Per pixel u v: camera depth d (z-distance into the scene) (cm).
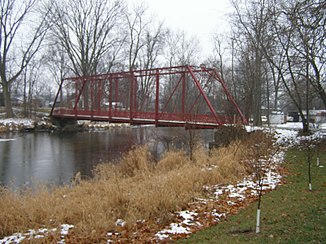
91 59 4294
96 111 3259
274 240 515
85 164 1870
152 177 1080
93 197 849
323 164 1187
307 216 616
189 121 1892
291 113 4859
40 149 2417
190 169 1082
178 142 1928
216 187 955
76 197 891
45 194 888
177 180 938
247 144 1399
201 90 2242
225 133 1662
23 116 4244
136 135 3170
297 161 1287
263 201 781
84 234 631
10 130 3409
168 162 1333
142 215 726
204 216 716
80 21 4231
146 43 4706
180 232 629
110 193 841
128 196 820
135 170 1252
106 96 4706
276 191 871
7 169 1739
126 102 4153
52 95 7438
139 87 4541
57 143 2748
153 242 588
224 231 607
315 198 754
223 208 763
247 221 649
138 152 1448
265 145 1423
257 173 883
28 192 952
